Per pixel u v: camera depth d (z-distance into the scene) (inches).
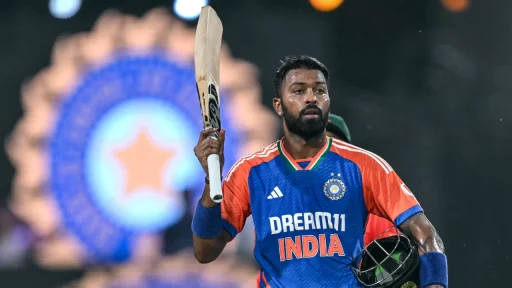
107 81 1873.8
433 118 1940.2
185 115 1867.6
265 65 1911.9
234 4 1914.4
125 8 1894.7
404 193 543.8
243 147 1865.2
